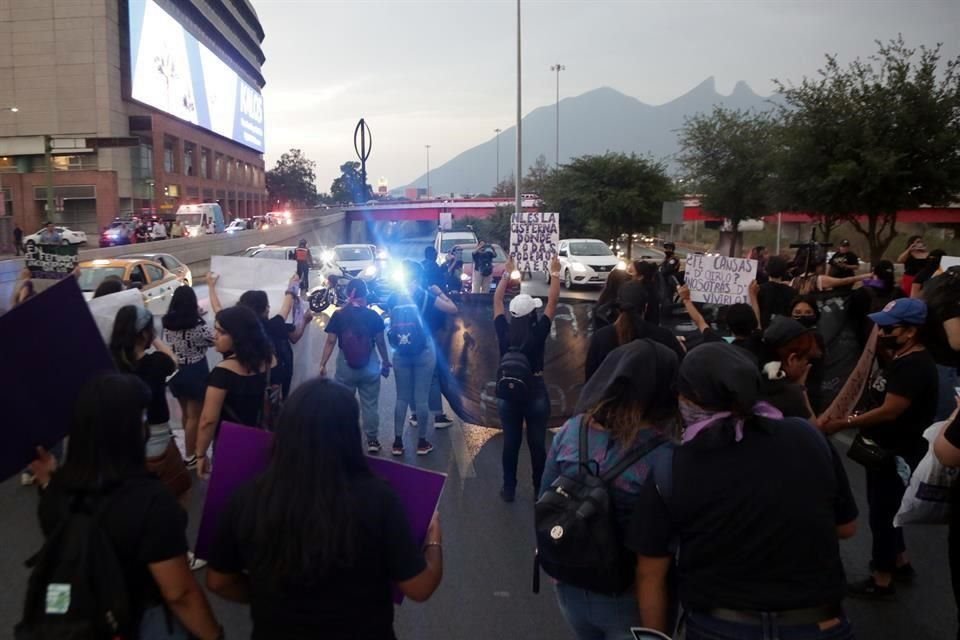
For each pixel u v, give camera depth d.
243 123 101.19
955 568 3.67
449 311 7.89
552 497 2.87
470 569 5.20
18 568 5.18
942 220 44.56
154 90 68.56
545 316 6.20
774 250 47.59
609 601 2.90
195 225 52.91
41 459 2.81
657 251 49.00
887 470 4.72
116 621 2.35
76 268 10.68
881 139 17.73
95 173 61.66
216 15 88.00
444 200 92.81
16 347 2.72
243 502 2.40
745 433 2.50
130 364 4.70
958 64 17.55
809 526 2.39
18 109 62.16
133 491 2.45
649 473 2.65
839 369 7.89
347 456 2.38
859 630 4.46
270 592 2.32
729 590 2.42
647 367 2.89
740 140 32.75
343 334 7.35
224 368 4.98
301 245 22.44
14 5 60.97
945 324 4.96
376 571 2.37
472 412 8.35
